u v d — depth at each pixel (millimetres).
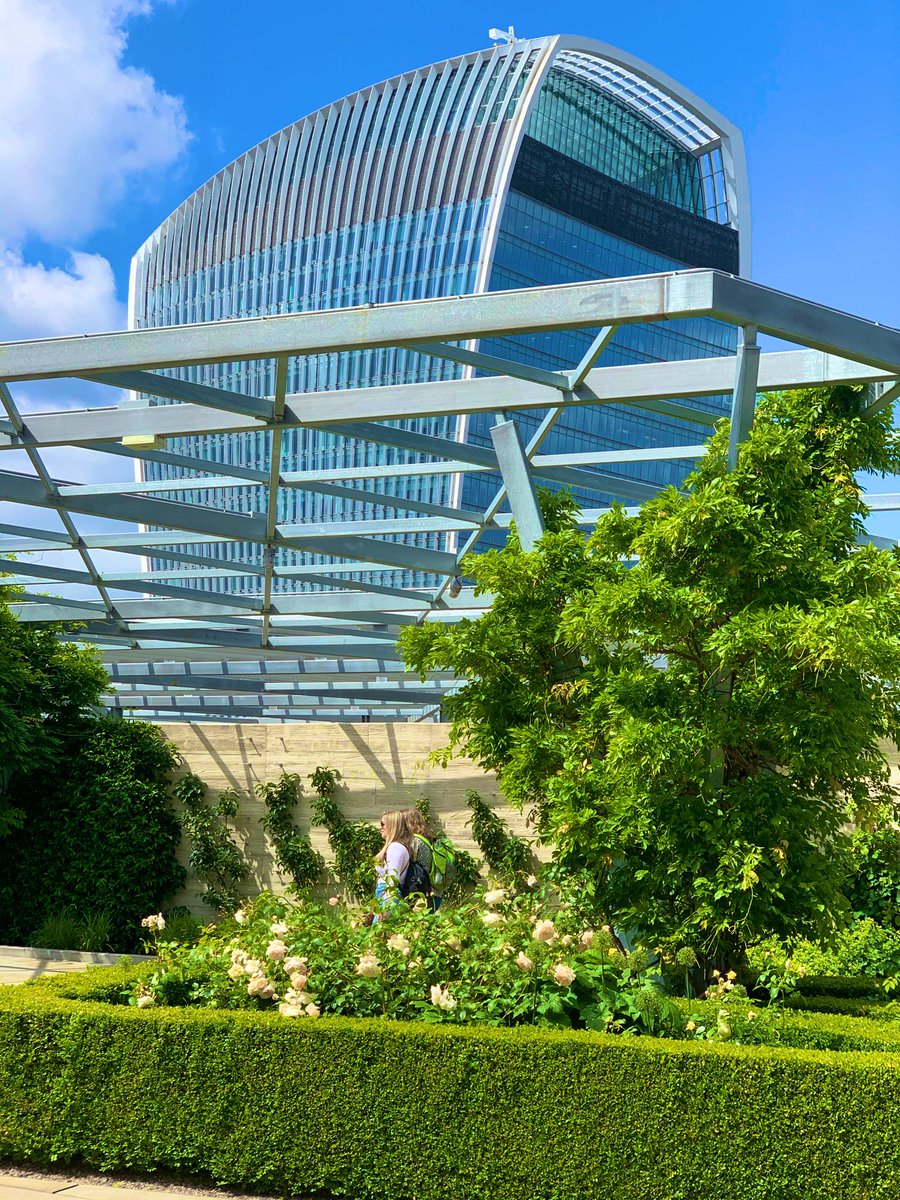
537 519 9812
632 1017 5121
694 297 7066
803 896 6695
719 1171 4379
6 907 14008
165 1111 4836
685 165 91062
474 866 13797
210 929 6469
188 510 13234
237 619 18875
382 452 71062
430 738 14547
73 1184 4742
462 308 7645
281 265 89625
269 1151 4703
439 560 14688
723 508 6871
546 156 79062
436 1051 4633
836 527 7742
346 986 5328
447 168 80875
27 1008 5082
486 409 9312
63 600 17672
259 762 14828
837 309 7531
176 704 30734
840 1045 5379
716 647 6598
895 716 7645
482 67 81875
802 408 8680
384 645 20828
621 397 8891
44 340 8273
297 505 73062
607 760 7000
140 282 101500
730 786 7098
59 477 13492
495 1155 4516
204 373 83438
